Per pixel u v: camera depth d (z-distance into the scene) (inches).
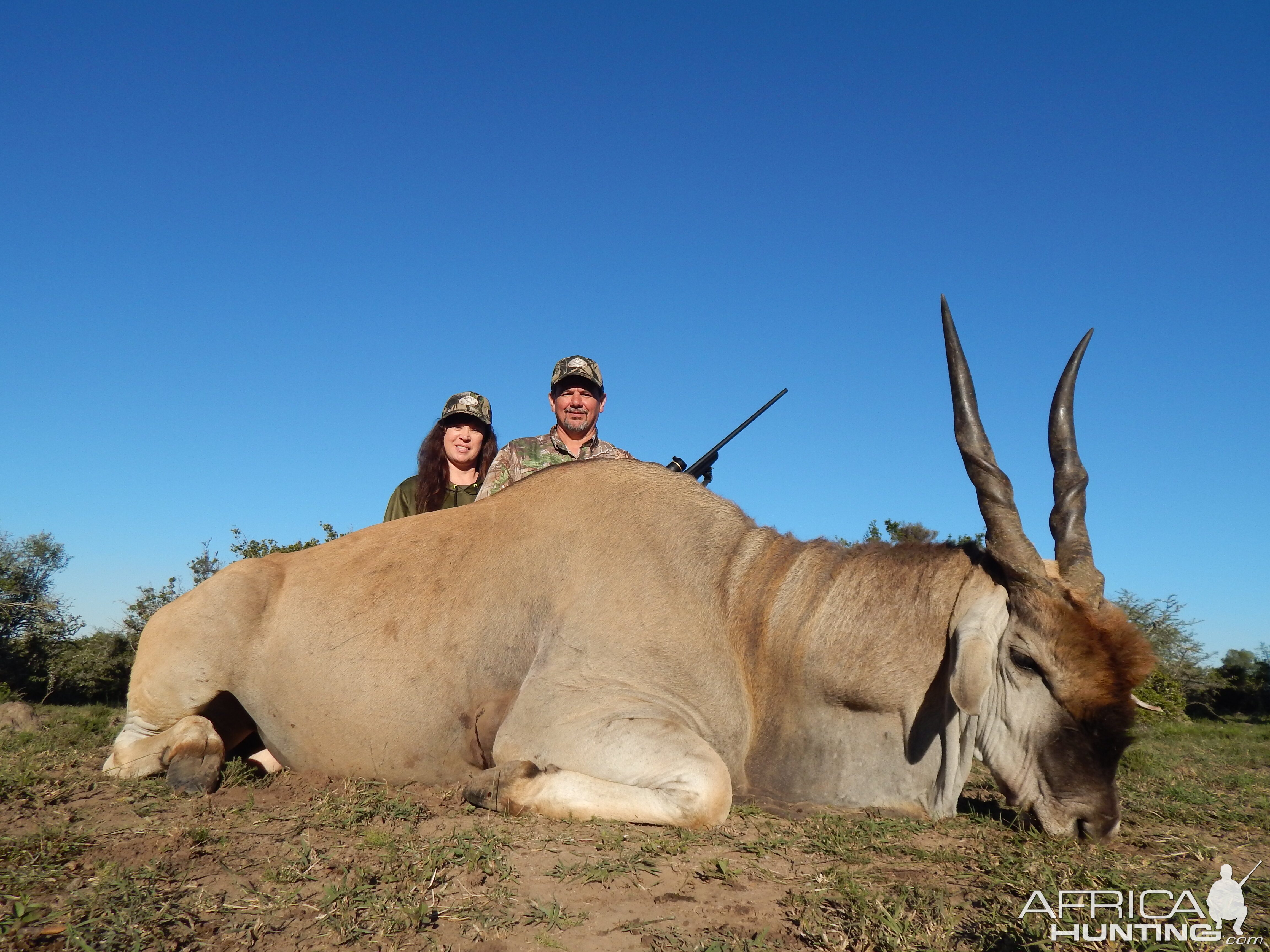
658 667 180.1
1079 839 160.6
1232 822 194.5
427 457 288.4
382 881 124.6
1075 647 159.2
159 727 203.3
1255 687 970.1
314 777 199.2
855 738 180.7
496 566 194.2
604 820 160.4
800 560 189.2
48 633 687.1
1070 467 172.2
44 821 155.6
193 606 201.8
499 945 106.7
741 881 131.3
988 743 169.3
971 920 118.7
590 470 204.4
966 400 175.3
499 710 187.0
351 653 193.5
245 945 105.0
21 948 101.4
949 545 184.2
